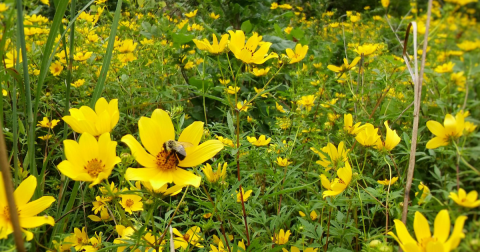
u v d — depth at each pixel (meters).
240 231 0.49
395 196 0.45
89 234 0.61
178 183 0.36
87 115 0.38
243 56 0.46
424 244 0.30
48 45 0.45
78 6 1.44
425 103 0.67
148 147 0.38
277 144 0.60
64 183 0.52
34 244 0.42
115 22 0.49
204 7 1.46
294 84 0.90
